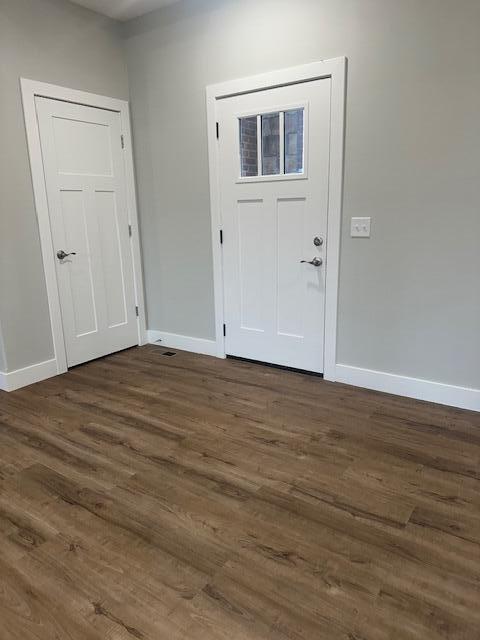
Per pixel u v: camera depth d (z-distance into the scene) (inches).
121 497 79.0
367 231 112.0
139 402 116.1
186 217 143.9
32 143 121.3
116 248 149.4
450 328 106.4
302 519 72.6
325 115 111.9
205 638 53.1
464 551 65.4
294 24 111.8
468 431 98.2
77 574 62.7
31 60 119.3
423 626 54.1
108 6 130.2
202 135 133.8
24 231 122.6
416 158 102.6
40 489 81.7
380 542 67.4
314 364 129.4
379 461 87.9
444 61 95.6
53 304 131.8
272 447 93.8
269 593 59.0
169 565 63.9
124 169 148.1
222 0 121.4
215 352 149.3
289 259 126.6
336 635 53.2
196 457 90.9
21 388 125.8
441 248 103.7
